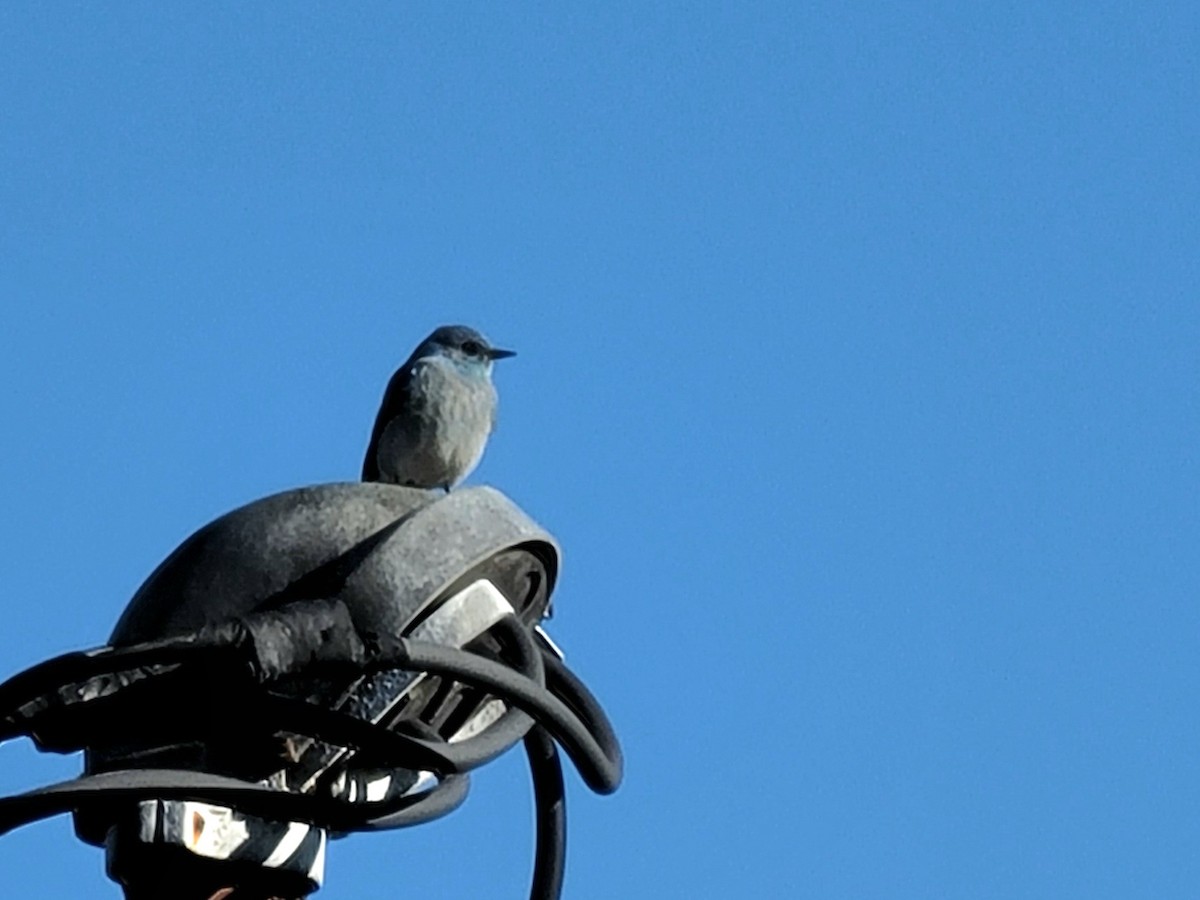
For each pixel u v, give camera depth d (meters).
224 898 8.09
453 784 8.41
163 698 7.87
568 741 8.27
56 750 8.16
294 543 8.00
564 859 9.02
